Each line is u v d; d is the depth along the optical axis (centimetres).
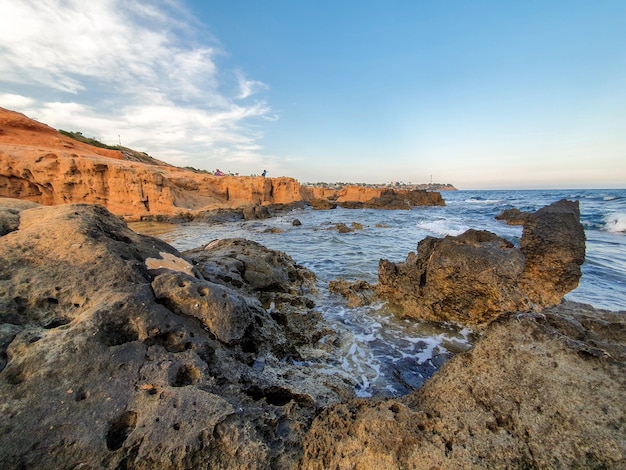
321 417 305
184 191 3575
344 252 1661
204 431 266
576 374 260
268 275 854
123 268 433
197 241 1964
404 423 267
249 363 432
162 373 318
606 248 1634
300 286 983
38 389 274
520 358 290
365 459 250
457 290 764
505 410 261
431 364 603
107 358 315
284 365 479
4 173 2478
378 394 501
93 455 242
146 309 377
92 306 369
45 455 236
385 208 5291
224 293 457
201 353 373
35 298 366
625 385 241
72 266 416
